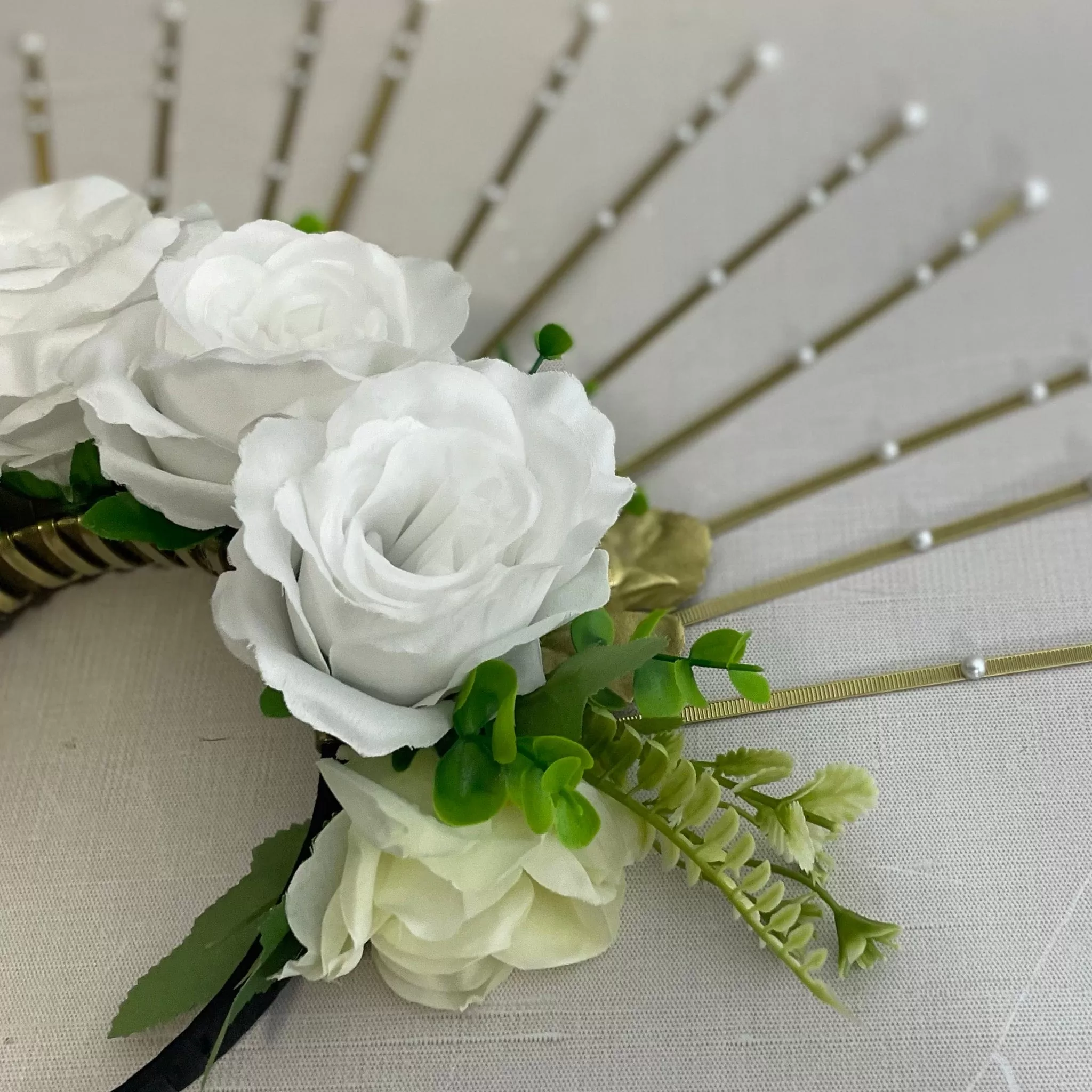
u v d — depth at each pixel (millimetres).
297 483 208
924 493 311
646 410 333
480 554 208
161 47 394
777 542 308
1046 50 373
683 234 359
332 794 252
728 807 244
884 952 254
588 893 227
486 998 257
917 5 384
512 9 398
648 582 298
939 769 273
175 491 240
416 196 372
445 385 217
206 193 372
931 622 292
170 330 239
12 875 275
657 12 393
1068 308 333
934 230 349
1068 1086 243
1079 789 269
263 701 226
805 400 329
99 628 301
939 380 327
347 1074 253
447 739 233
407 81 390
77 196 284
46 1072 257
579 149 376
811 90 376
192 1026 240
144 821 278
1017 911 258
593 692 223
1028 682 281
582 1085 249
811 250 351
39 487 277
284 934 230
